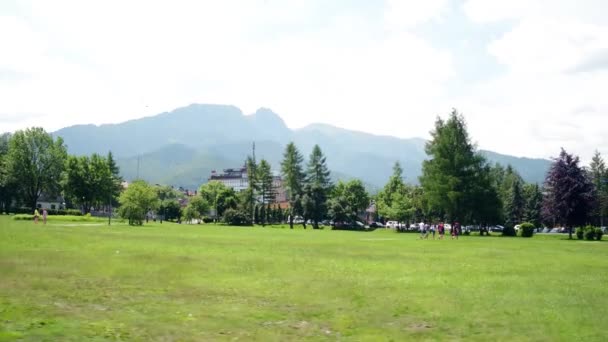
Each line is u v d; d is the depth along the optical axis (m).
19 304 12.40
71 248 28.33
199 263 23.12
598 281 20.06
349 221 111.88
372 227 126.88
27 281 16.11
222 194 150.25
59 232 43.38
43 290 14.62
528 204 129.25
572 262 28.66
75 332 9.95
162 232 54.44
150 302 13.56
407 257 30.02
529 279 20.34
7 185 115.31
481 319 12.64
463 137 80.75
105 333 10.02
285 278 19.14
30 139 114.19
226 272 20.39
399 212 97.88
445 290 17.05
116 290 15.27
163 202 161.75
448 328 11.66
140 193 80.25
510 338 10.84
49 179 116.94
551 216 78.62
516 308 14.09
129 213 79.44
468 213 80.38
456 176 79.38
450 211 79.31
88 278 17.42
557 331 11.50
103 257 24.17
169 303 13.54
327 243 42.59
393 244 43.56
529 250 39.09
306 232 75.00
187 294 15.08
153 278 18.05
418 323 12.11
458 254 33.16
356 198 132.62
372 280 19.19
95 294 14.41
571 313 13.47
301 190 116.31
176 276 18.77
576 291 17.31
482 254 33.75
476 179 79.62
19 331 9.79
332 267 23.31
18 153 112.38
